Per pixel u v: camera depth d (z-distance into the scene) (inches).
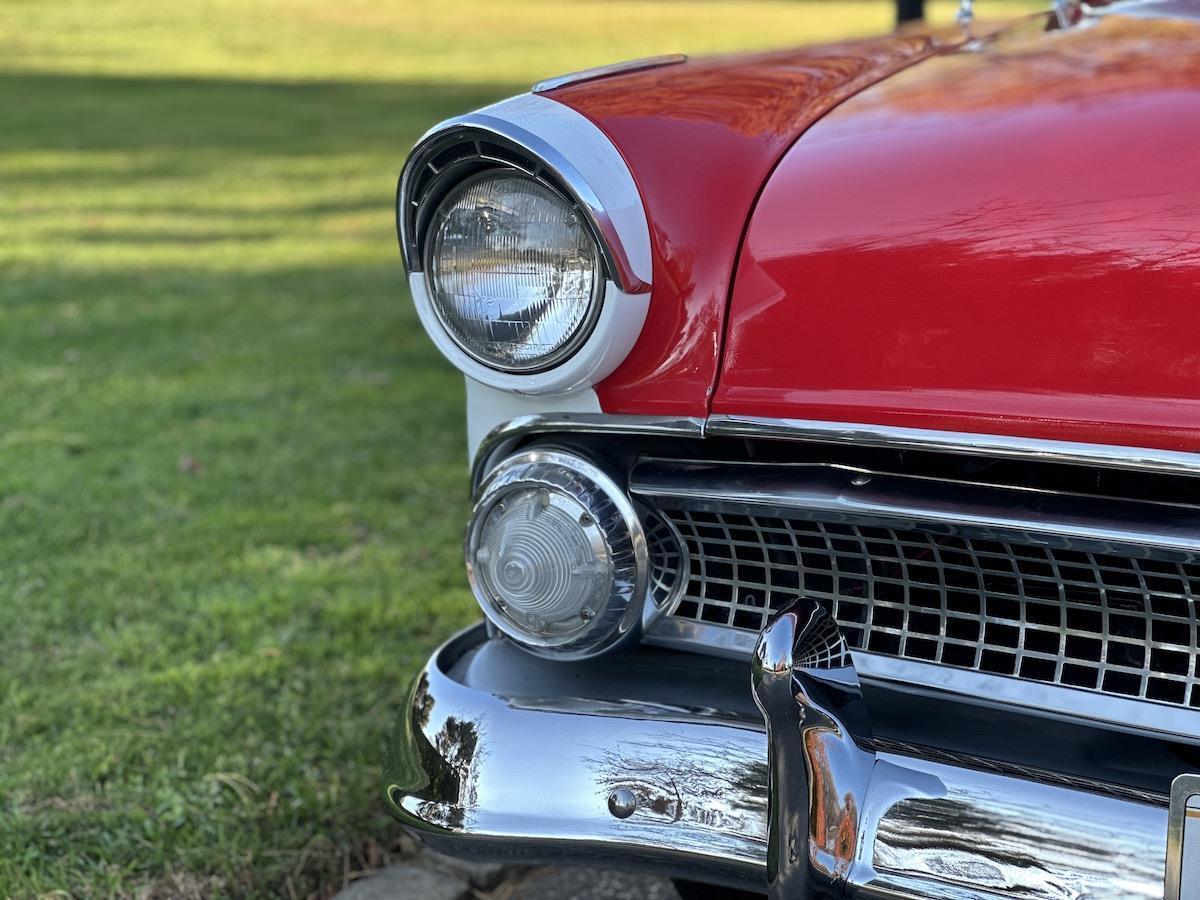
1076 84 55.2
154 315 219.8
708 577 56.1
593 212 50.4
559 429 54.9
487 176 52.6
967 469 49.3
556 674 56.5
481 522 56.3
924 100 56.9
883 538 51.9
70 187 371.6
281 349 197.0
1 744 84.4
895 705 51.8
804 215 51.8
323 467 144.0
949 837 46.0
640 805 51.4
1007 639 51.6
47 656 97.0
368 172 401.7
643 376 53.0
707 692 54.0
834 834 46.8
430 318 55.1
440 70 717.3
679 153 54.2
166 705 89.9
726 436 51.6
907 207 50.2
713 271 52.3
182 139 470.6
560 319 51.9
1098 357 45.5
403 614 105.2
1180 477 45.7
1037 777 46.1
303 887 73.0
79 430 155.9
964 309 47.7
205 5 1055.6
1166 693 48.6
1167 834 43.7
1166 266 45.0
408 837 78.5
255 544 121.9
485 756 53.6
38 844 74.2
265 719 87.8
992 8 830.5
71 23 930.1
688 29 918.4
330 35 898.7
